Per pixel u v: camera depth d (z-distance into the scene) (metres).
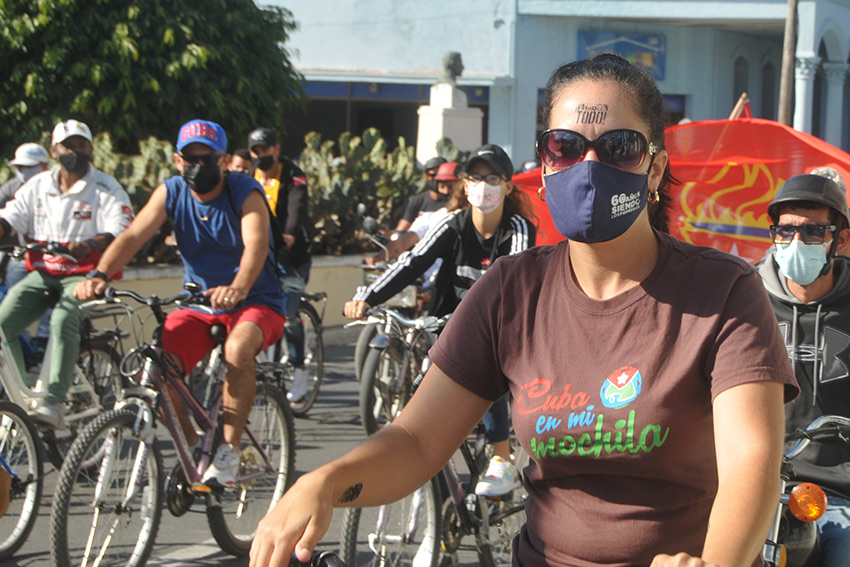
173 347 4.48
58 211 5.61
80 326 5.29
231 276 4.83
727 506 1.52
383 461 1.76
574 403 1.74
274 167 7.49
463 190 4.84
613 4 21.69
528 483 1.91
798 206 3.26
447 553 4.12
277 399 4.95
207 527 5.03
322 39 21.61
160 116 12.95
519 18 21.42
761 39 24.97
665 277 1.74
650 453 1.69
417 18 21.47
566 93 1.76
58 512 3.85
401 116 21.86
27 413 4.73
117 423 4.04
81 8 12.44
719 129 7.29
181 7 12.69
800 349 3.33
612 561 1.75
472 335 1.88
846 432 3.03
